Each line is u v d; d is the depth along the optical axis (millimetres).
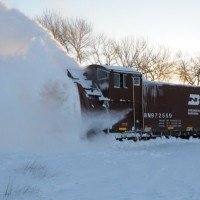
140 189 8602
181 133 25141
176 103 24875
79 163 12383
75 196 7844
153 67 55719
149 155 15266
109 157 14250
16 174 9789
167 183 9328
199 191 8328
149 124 22906
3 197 7445
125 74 21516
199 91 26641
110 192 8266
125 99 21297
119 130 20734
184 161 13328
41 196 7797
